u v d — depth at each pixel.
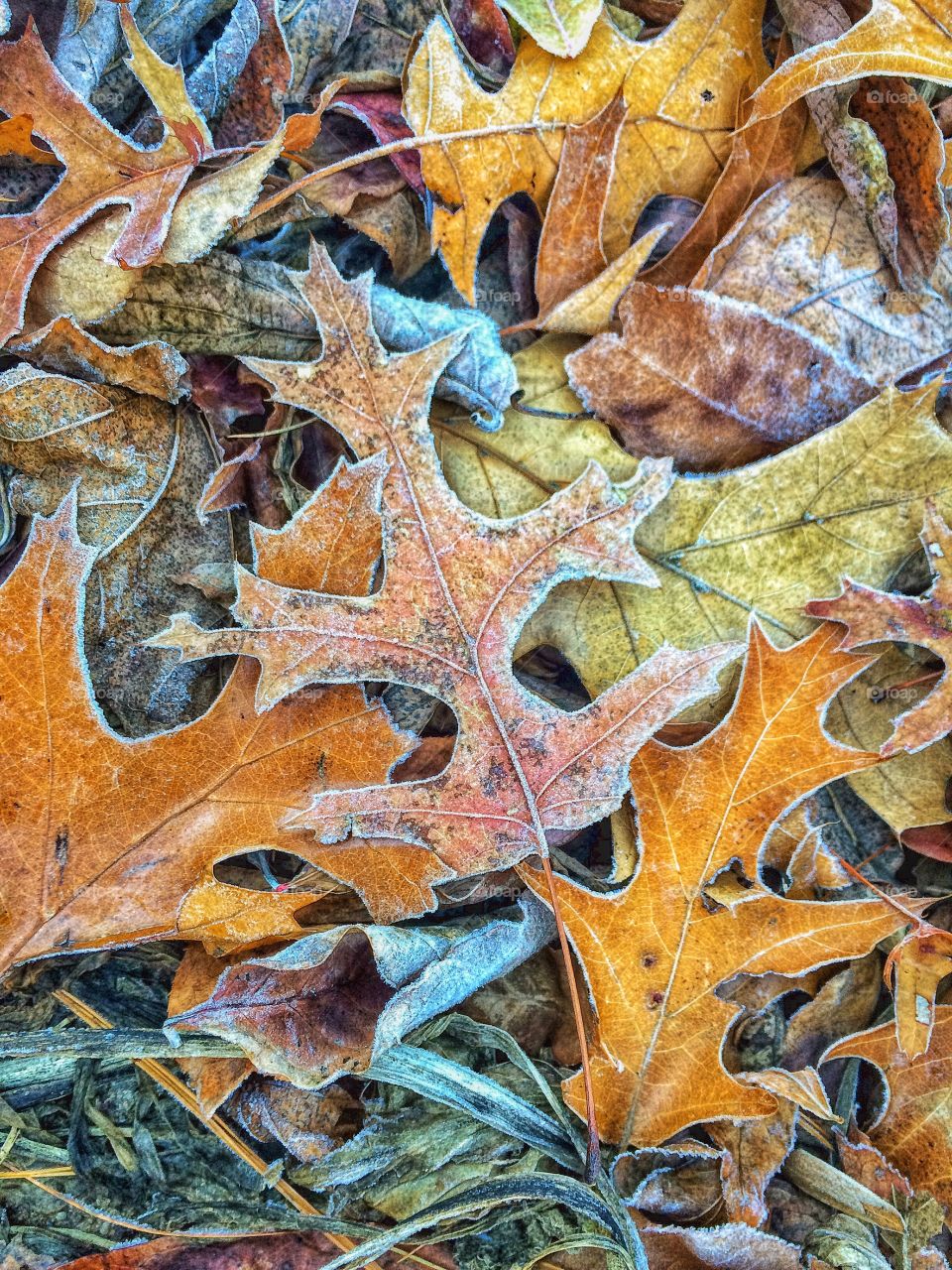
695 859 0.24
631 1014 0.24
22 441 0.24
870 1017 0.26
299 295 0.26
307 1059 0.23
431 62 0.24
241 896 0.23
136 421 0.25
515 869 0.25
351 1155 0.24
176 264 0.25
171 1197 0.24
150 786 0.23
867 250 0.26
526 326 0.26
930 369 0.27
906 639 0.24
